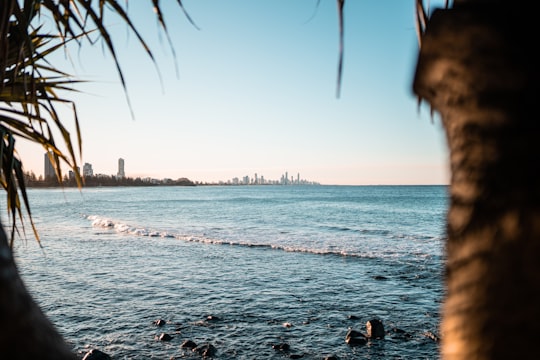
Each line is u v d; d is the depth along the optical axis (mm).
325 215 48875
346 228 33750
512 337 643
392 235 28734
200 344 8609
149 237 27797
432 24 791
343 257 19266
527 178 652
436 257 18953
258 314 10680
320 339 8867
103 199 105062
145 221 41406
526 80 668
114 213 54312
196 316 10539
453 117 752
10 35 2451
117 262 18312
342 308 11148
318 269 16484
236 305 11539
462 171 729
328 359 7746
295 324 9875
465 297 705
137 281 14586
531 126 658
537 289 631
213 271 16297
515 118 670
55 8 1842
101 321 10164
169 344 8641
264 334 9203
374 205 70938
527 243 642
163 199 105438
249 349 8367
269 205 73188
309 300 11992
